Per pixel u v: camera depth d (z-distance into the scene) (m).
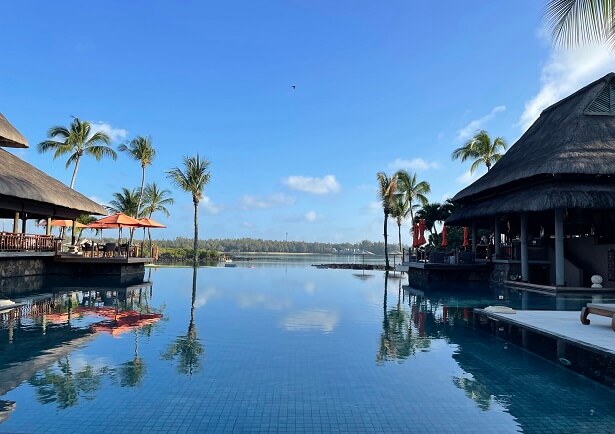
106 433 3.76
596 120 17.36
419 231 24.66
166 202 46.16
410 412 4.36
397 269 36.84
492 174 21.20
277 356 6.38
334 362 6.11
